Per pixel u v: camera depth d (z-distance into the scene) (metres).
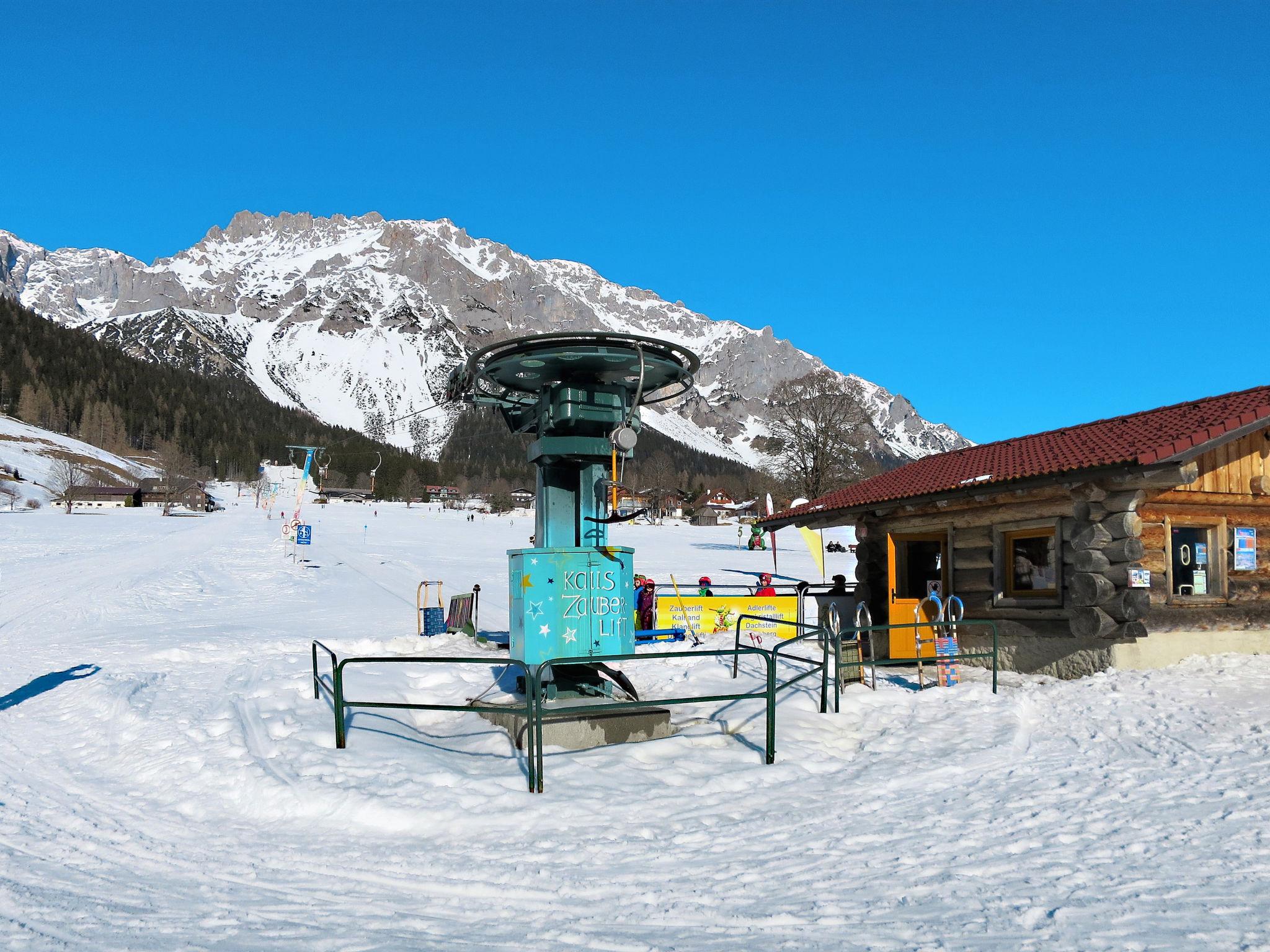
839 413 55.56
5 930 4.40
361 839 5.94
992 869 4.98
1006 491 11.52
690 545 60.28
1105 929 4.11
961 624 10.85
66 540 54.69
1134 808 5.93
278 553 48.34
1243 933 4.02
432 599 27.88
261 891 5.00
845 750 8.11
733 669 12.27
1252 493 11.45
